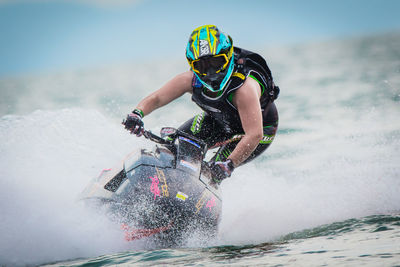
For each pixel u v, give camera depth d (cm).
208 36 1544
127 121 1628
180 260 1177
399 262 974
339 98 5034
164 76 14250
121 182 1505
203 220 1475
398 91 5088
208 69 1552
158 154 1606
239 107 1638
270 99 1819
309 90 6194
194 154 1636
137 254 1267
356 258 1041
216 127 1944
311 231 1452
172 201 1442
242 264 1090
